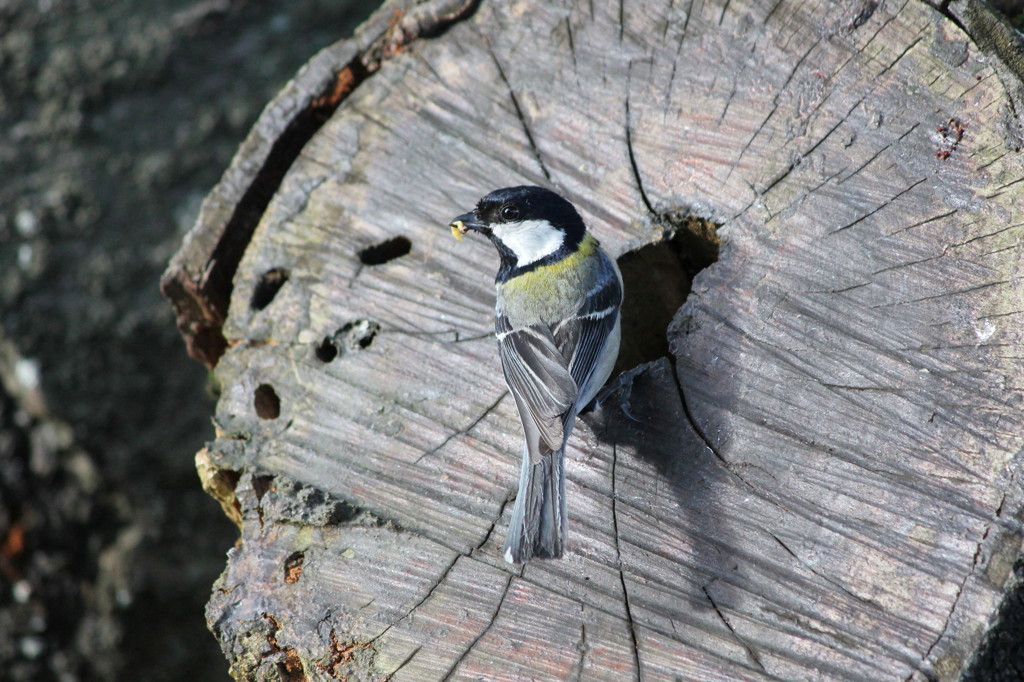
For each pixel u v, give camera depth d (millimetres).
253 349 8422
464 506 7031
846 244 7152
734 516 6422
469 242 8383
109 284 13250
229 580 6969
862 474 6262
